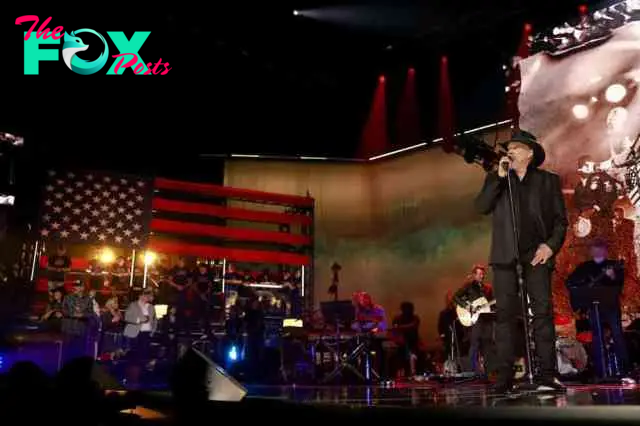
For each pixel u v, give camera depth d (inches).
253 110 514.9
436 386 213.2
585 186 346.6
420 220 477.1
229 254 454.0
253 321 368.5
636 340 284.7
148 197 441.1
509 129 419.2
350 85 514.9
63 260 404.8
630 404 67.5
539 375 125.0
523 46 407.8
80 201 419.2
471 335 298.0
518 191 132.4
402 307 471.2
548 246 127.3
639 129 332.2
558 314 335.9
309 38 471.2
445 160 470.3
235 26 452.8
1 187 396.5
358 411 79.3
